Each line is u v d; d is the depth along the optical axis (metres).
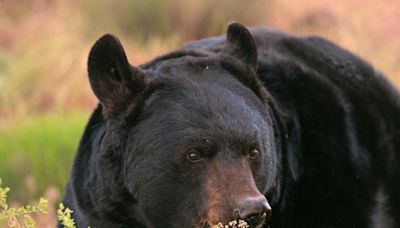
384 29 28.86
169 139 9.45
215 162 9.27
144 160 9.59
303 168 10.82
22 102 25.86
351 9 30.08
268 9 29.89
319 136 10.96
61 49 27.39
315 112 11.03
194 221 9.39
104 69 9.81
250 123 9.42
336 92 11.37
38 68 26.58
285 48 11.70
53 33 28.69
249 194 8.93
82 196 10.34
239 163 9.24
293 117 10.78
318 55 11.86
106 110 9.88
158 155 9.48
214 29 29.62
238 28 10.30
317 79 11.27
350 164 11.11
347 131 11.24
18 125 22.03
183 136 9.38
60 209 8.42
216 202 9.09
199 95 9.56
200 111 9.44
